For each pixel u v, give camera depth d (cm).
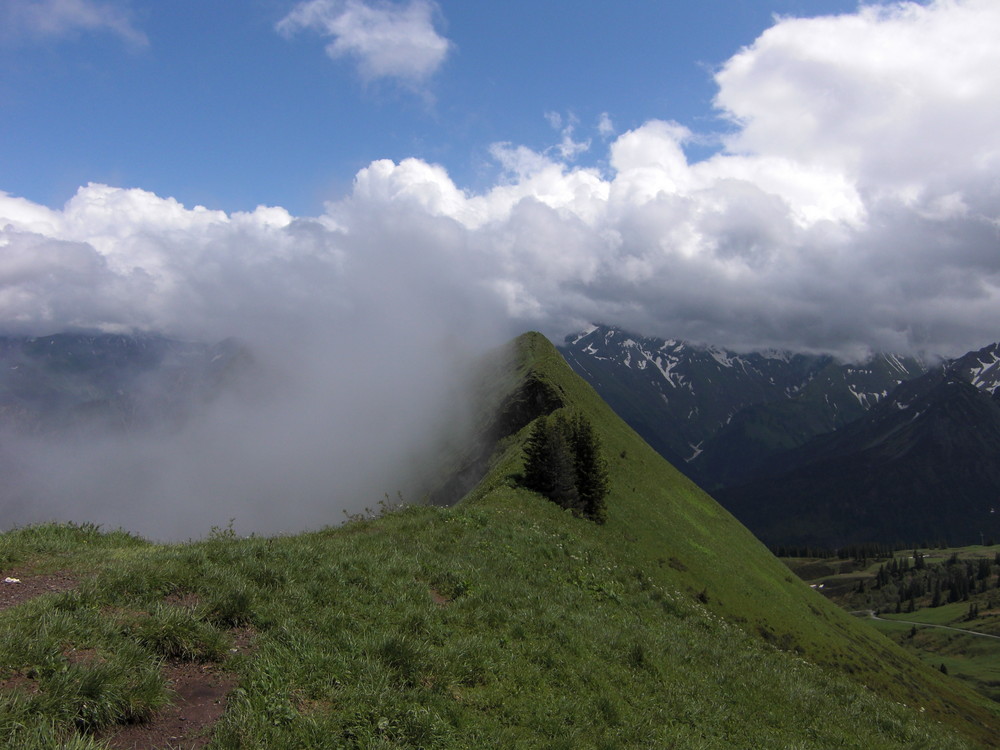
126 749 781
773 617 5972
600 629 1697
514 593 1761
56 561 1425
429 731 949
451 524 2475
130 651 942
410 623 1303
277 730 848
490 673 1215
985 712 6894
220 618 1125
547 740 1063
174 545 1803
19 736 723
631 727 1209
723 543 7156
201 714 883
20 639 891
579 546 2870
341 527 2434
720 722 1426
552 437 4875
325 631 1171
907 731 1828
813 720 1675
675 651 1798
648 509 6444
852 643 6894
